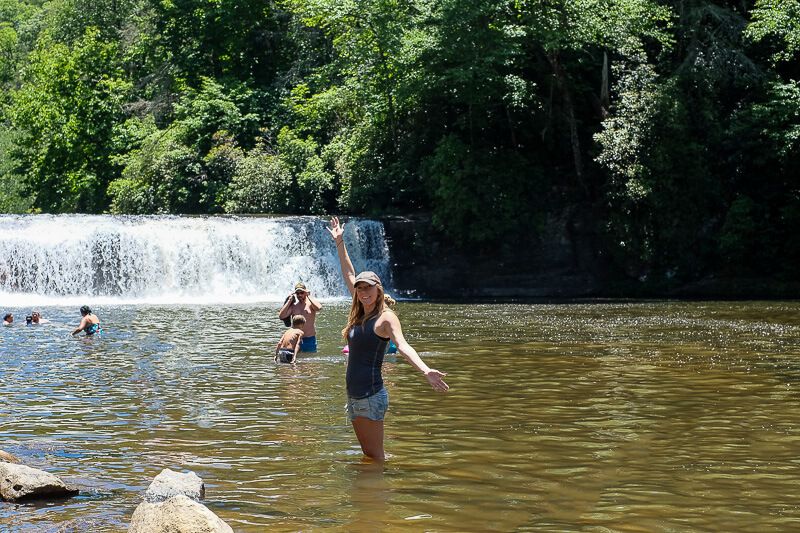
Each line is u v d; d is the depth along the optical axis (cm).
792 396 1040
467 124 3697
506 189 3491
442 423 879
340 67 4250
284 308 1492
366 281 709
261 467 696
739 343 1603
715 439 804
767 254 3316
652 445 780
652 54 3734
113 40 5881
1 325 2062
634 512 575
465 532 530
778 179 3400
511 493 621
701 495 616
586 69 3653
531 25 3438
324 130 4547
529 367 1291
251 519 554
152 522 493
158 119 5509
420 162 3775
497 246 3531
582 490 630
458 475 672
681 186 3341
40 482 612
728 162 3431
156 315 2370
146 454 745
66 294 3069
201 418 906
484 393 1063
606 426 865
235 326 2033
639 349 1516
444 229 3522
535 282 3491
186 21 5322
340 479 658
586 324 2034
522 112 3716
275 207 4181
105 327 2002
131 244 3148
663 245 3366
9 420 900
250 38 5244
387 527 539
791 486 641
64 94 5422
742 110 3412
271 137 4803
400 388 1102
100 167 5366
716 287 3316
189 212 4634
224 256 3275
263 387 1114
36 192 5731
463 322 2108
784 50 3453
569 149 3747
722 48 3438
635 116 3334
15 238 3009
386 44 3725
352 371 719
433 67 3603
